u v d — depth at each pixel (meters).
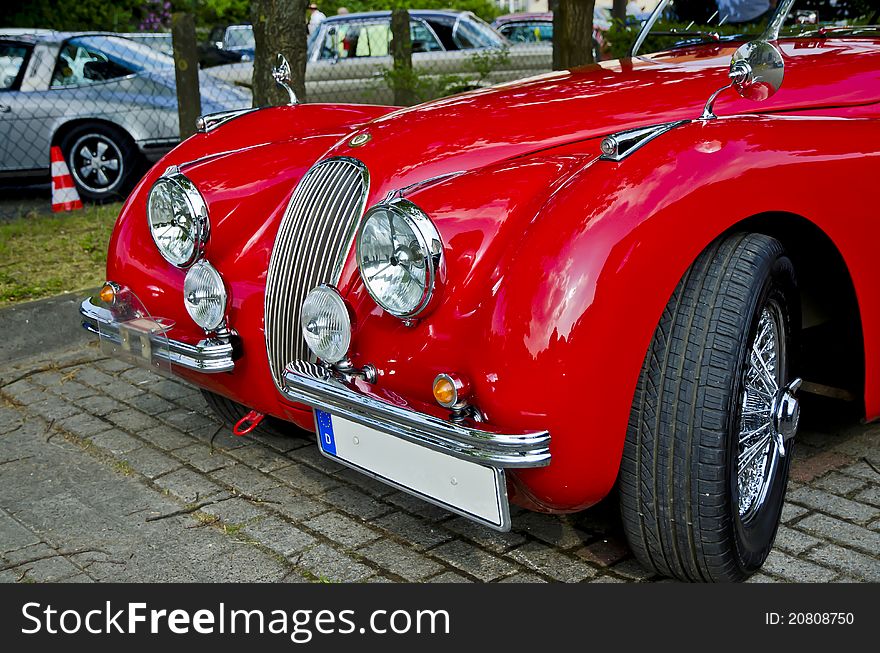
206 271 2.63
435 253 2.06
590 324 1.94
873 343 2.60
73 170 7.68
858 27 3.29
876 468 2.90
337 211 2.45
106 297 2.96
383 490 2.90
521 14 11.83
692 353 2.08
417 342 2.13
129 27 15.02
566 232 1.97
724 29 3.44
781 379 2.39
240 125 3.22
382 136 2.61
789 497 2.75
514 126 2.58
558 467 2.02
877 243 2.51
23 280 4.98
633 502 2.19
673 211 2.02
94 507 2.85
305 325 2.30
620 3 4.83
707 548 2.17
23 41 7.57
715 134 2.19
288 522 2.72
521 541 2.58
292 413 2.62
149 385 3.82
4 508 2.85
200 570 2.50
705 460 2.09
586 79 2.99
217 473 3.04
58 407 3.62
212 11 16.25
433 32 10.37
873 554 2.46
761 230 2.45
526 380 1.95
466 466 2.08
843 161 2.37
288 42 5.91
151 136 7.79
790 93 2.67
